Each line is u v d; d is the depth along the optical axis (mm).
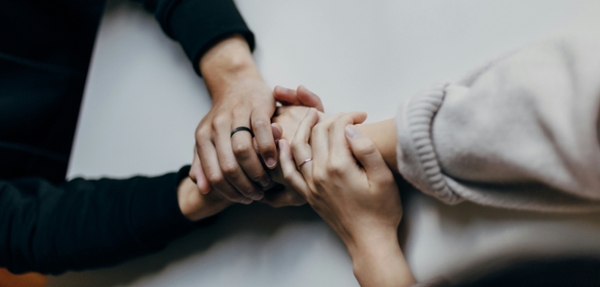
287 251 612
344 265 583
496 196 466
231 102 631
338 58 639
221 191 600
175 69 730
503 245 518
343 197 526
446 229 542
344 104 624
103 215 639
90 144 732
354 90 624
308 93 615
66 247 644
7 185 718
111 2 790
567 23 545
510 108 432
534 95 420
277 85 660
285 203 601
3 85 760
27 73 776
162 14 706
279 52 670
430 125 474
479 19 580
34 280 1000
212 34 665
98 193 664
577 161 402
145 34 760
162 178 650
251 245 631
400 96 599
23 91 771
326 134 544
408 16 611
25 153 779
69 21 801
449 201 487
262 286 614
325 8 658
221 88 663
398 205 536
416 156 473
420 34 602
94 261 646
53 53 794
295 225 616
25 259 664
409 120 474
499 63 457
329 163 524
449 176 478
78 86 809
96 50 773
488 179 462
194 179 615
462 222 538
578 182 413
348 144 527
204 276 644
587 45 412
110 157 719
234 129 592
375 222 530
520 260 301
